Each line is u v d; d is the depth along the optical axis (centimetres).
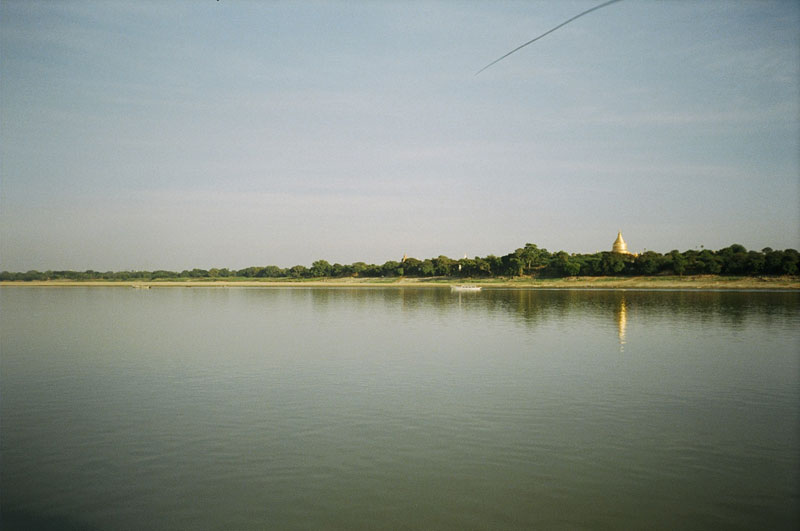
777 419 2950
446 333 6756
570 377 4016
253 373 4222
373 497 2042
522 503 1994
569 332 6781
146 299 16262
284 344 5819
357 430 2781
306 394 3522
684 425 2850
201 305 13100
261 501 2017
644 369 4303
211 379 4016
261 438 2673
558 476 2216
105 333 7031
